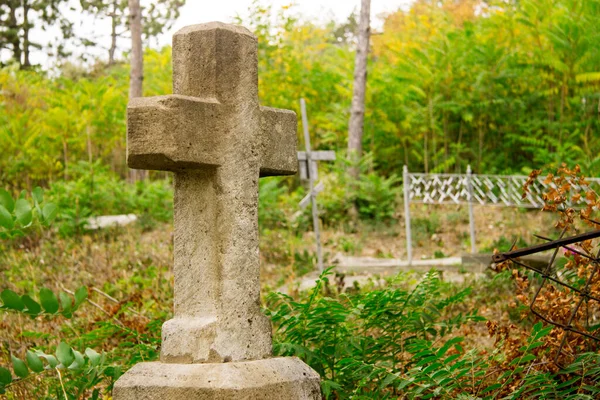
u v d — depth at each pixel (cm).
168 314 734
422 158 1947
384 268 1300
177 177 378
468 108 1914
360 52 1928
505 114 1883
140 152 355
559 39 1736
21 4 3872
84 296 413
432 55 2006
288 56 2312
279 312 457
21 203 419
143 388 349
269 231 1519
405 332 530
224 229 369
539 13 1828
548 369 451
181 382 347
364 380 439
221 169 369
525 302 475
